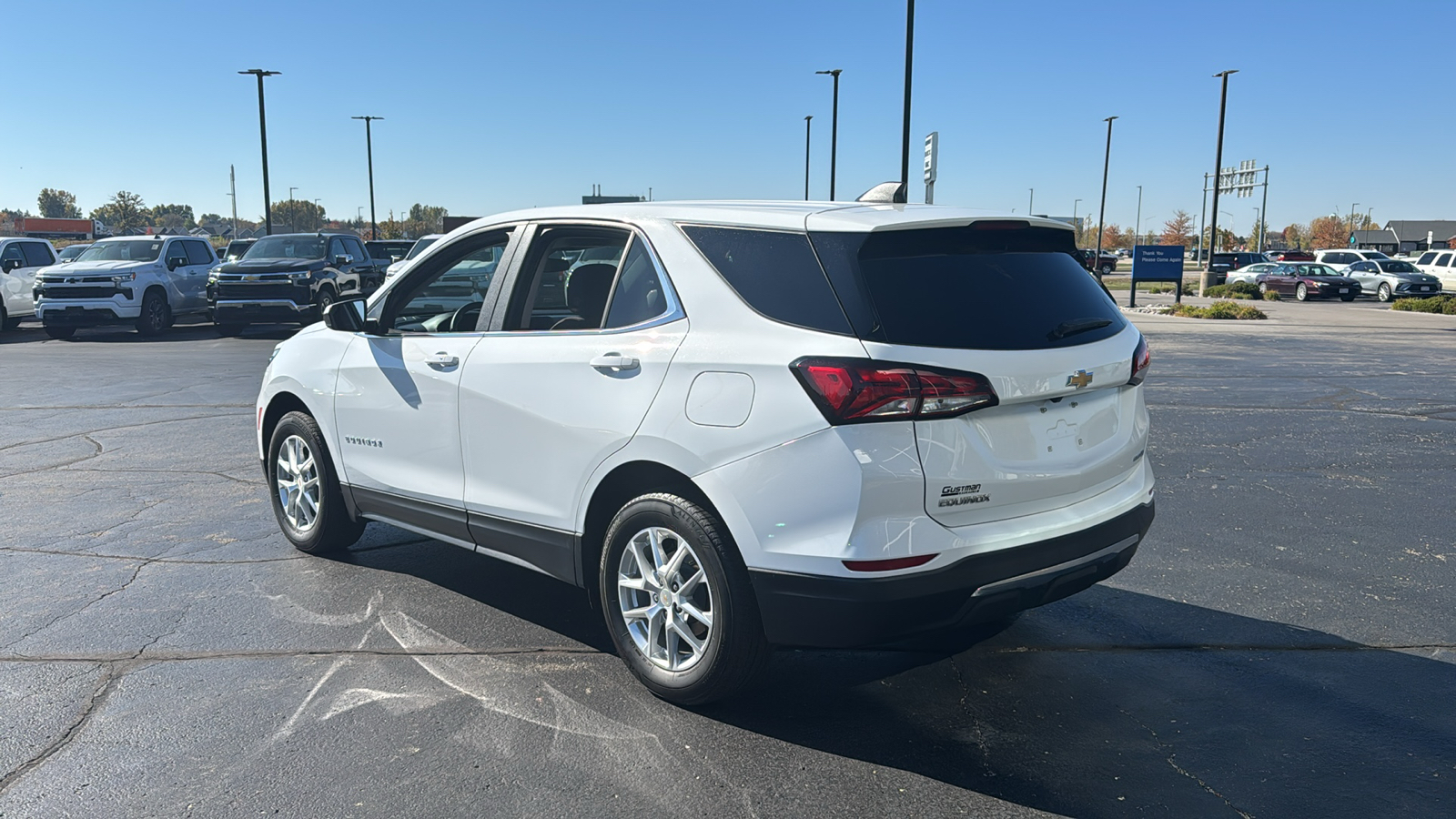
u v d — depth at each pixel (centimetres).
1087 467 361
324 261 2009
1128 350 377
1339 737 353
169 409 1058
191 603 477
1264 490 708
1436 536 596
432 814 302
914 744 347
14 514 635
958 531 326
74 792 312
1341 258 4584
